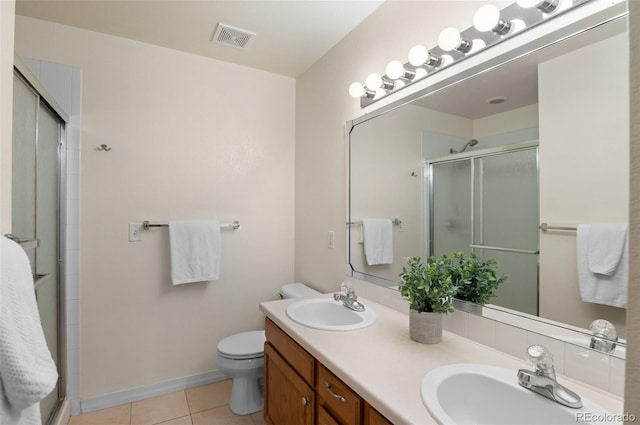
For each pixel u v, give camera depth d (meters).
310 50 2.32
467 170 1.35
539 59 1.10
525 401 0.92
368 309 1.68
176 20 1.97
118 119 2.15
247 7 1.85
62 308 1.96
